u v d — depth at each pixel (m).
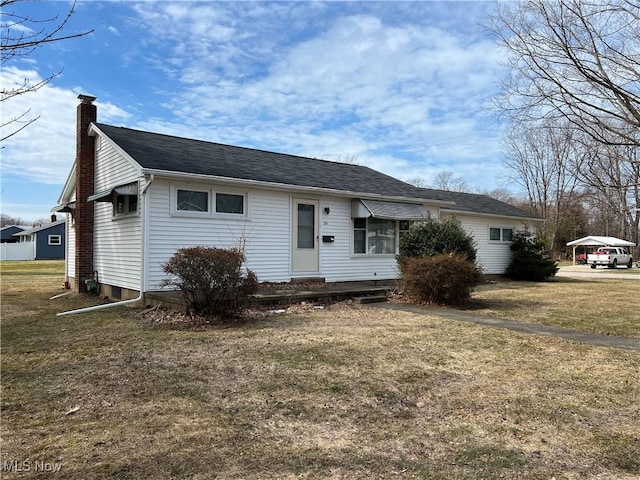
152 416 3.80
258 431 3.55
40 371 5.12
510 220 21.80
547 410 4.05
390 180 17.52
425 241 12.09
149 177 9.63
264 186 11.37
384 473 2.90
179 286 8.09
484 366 5.41
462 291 10.42
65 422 3.67
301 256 12.68
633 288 15.88
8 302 11.49
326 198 13.27
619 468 3.00
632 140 6.75
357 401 4.24
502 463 3.05
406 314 9.15
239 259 8.26
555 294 13.60
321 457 3.12
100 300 11.48
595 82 6.86
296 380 4.80
